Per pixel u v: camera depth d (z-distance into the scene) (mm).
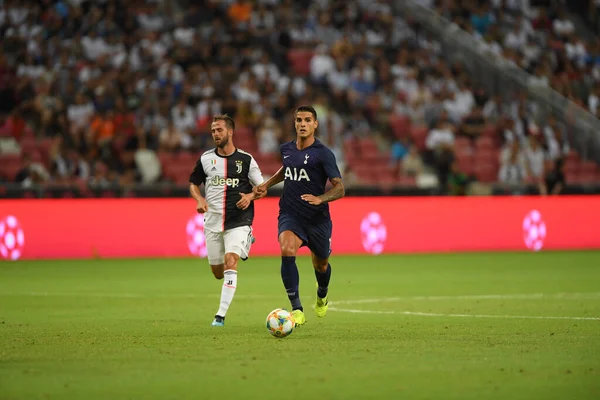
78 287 56281
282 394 23031
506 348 31000
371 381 24750
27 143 91812
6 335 34719
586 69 119375
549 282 59719
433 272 66875
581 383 24547
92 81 97375
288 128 98625
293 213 37062
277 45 109438
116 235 80188
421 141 103188
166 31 107500
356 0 115938
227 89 100312
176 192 83938
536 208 90250
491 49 117812
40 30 101938
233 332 35625
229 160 38500
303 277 62812
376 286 57000
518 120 105562
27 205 78562
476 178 101062
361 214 85125
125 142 92062
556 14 123188
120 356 29109
